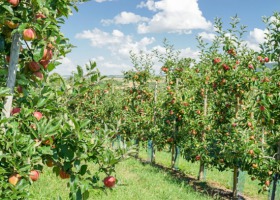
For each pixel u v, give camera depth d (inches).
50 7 112.3
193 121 482.6
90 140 117.9
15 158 101.3
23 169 101.6
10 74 112.7
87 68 126.0
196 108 490.6
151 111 616.7
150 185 370.9
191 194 368.5
